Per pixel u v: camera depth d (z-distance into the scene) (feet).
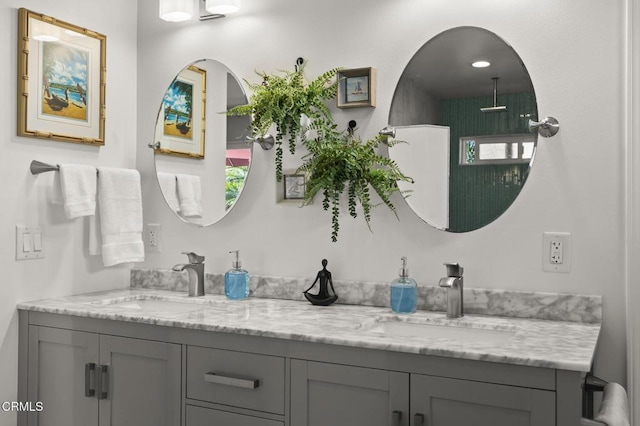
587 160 6.17
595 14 6.14
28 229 7.35
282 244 7.79
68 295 7.89
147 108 8.85
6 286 7.12
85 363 6.78
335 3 7.52
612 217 6.07
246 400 5.77
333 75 7.31
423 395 4.99
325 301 7.11
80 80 7.97
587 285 6.17
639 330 5.78
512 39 6.53
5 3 7.08
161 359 6.27
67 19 7.82
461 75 6.79
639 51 5.80
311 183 7.16
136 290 8.55
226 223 8.16
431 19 6.95
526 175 6.43
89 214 7.63
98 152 8.27
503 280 6.55
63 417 6.93
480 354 4.72
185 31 8.57
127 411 6.49
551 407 4.52
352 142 7.18
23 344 7.22
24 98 7.21
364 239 7.29
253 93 7.97
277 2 7.91
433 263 6.90
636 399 5.76
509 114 6.53
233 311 6.77
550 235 6.32
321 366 5.41
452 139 6.82
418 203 6.97
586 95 6.18
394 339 5.24
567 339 5.31
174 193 8.54
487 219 6.63
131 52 8.84
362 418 5.25
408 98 7.06
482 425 4.78
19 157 7.25
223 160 8.18
